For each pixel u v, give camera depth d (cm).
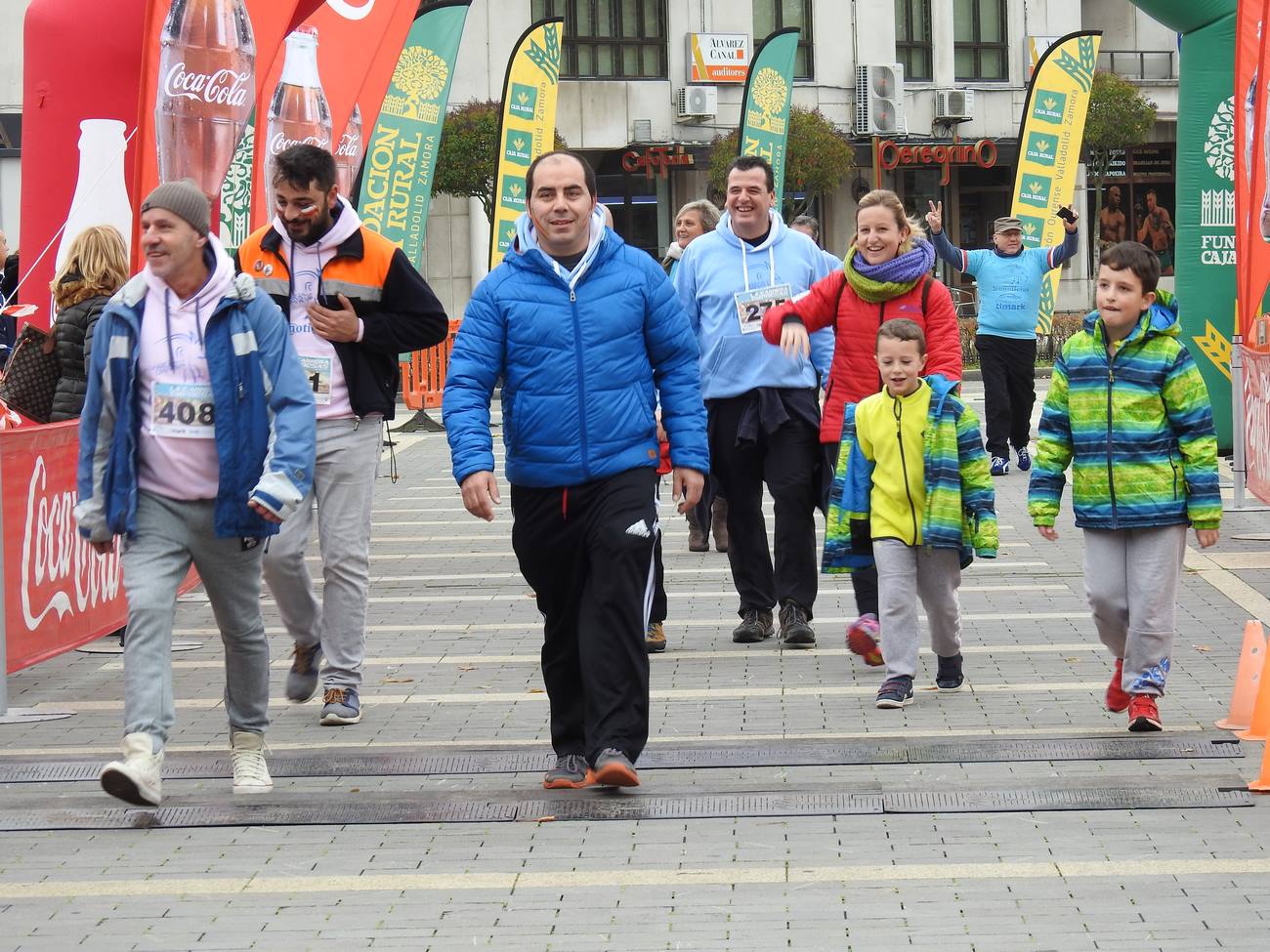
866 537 1858
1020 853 1280
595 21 10438
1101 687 1873
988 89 11362
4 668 1845
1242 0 3009
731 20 10675
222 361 1391
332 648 1777
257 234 1777
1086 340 1664
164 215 1367
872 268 1959
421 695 1920
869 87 10812
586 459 1445
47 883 1255
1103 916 1137
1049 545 2997
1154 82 12112
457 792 1482
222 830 1388
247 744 1507
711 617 2391
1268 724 1606
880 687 1880
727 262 2150
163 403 1397
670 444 1498
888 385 1794
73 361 2181
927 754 1583
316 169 1716
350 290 1734
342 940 1124
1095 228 11656
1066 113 5525
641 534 1438
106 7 2731
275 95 3066
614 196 10812
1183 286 3531
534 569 1492
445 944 1112
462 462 1451
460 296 10300
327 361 1741
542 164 1457
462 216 10275
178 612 2541
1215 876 1216
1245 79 3036
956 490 1788
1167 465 1634
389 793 1482
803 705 1825
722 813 1401
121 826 1397
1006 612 2367
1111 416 1641
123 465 1395
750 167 2148
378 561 3011
